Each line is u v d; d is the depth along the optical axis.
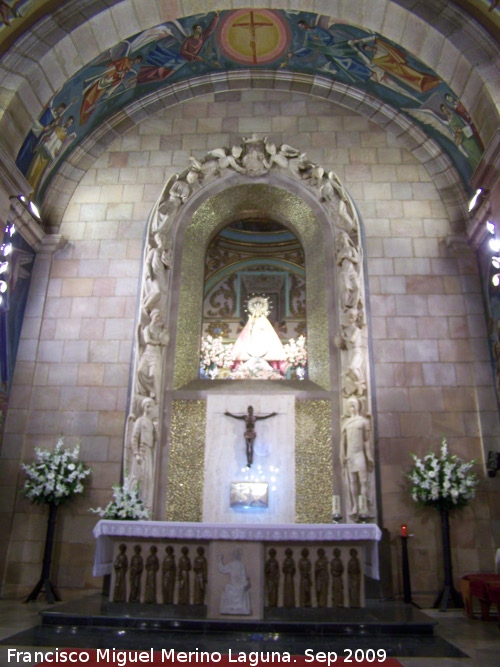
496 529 8.98
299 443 9.82
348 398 9.62
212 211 11.72
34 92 8.52
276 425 9.86
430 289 10.51
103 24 8.77
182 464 9.77
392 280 10.58
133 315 10.51
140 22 9.02
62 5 8.42
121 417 9.84
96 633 5.86
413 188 11.24
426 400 9.80
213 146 11.73
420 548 9.02
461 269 10.54
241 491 9.42
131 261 10.90
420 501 9.08
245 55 11.45
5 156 8.08
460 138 10.41
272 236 12.47
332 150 11.58
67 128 10.73
